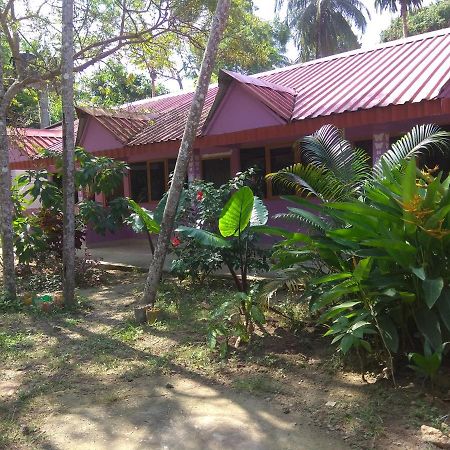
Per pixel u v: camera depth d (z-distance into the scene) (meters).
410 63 10.04
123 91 13.61
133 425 3.89
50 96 12.67
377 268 4.53
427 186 4.18
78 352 5.52
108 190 10.03
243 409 4.05
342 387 4.32
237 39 10.72
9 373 5.01
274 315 6.16
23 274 9.80
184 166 6.51
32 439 3.73
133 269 10.21
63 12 6.94
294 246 5.41
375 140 9.09
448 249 4.25
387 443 3.44
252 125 9.52
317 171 5.48
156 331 6.09
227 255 7.00
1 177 7.71
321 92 9.90
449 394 3.98
